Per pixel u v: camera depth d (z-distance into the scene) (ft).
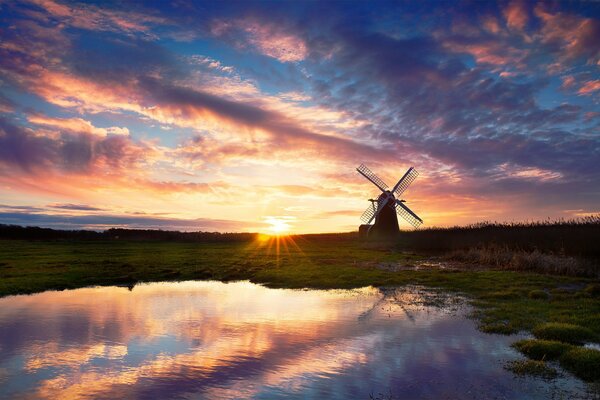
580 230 128.16
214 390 34.04
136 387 34.94
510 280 85.10
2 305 70.79
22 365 40.60
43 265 125.29
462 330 50.49
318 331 51.88
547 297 66.80
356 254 169.27
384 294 77.61
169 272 113.09
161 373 38.09
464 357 40.55
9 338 49.98
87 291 86.84
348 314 61.31
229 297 78.33
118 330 53.57
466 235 174.91
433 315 58.90
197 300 75.20
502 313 56.80
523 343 42.45
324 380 35.68
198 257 159.84
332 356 41.93
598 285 70.74
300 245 253.65
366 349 43.91
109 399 32.71
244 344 46.80
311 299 74.90
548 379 34.53
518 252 117.29
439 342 45.73
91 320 59.31
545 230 141.08
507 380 34.58
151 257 157.58
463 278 90.84
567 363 37.19
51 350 45.32
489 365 38.14
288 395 32.73
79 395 33.53
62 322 58.18
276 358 41.75
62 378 37.22
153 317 61.05
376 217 272.31
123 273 110.63
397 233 254.88
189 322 57.77
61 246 221.66
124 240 309.01
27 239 291.79
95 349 45.60
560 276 89.56
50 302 73.67
